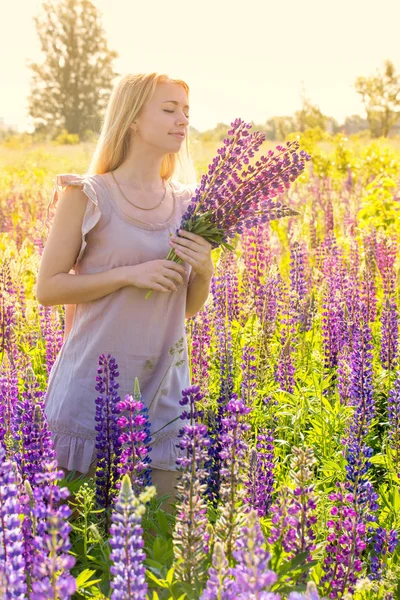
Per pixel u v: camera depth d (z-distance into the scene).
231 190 4.52
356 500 3.92
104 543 3.56
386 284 8.59
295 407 5.73
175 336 4.70
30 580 3.20
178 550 3.24
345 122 85.06
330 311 6.90
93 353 4.58
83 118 99.44
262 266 8.18
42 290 4.55
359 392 4.82
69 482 4.37
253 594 2.37
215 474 4.48
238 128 4.50
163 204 4.79
